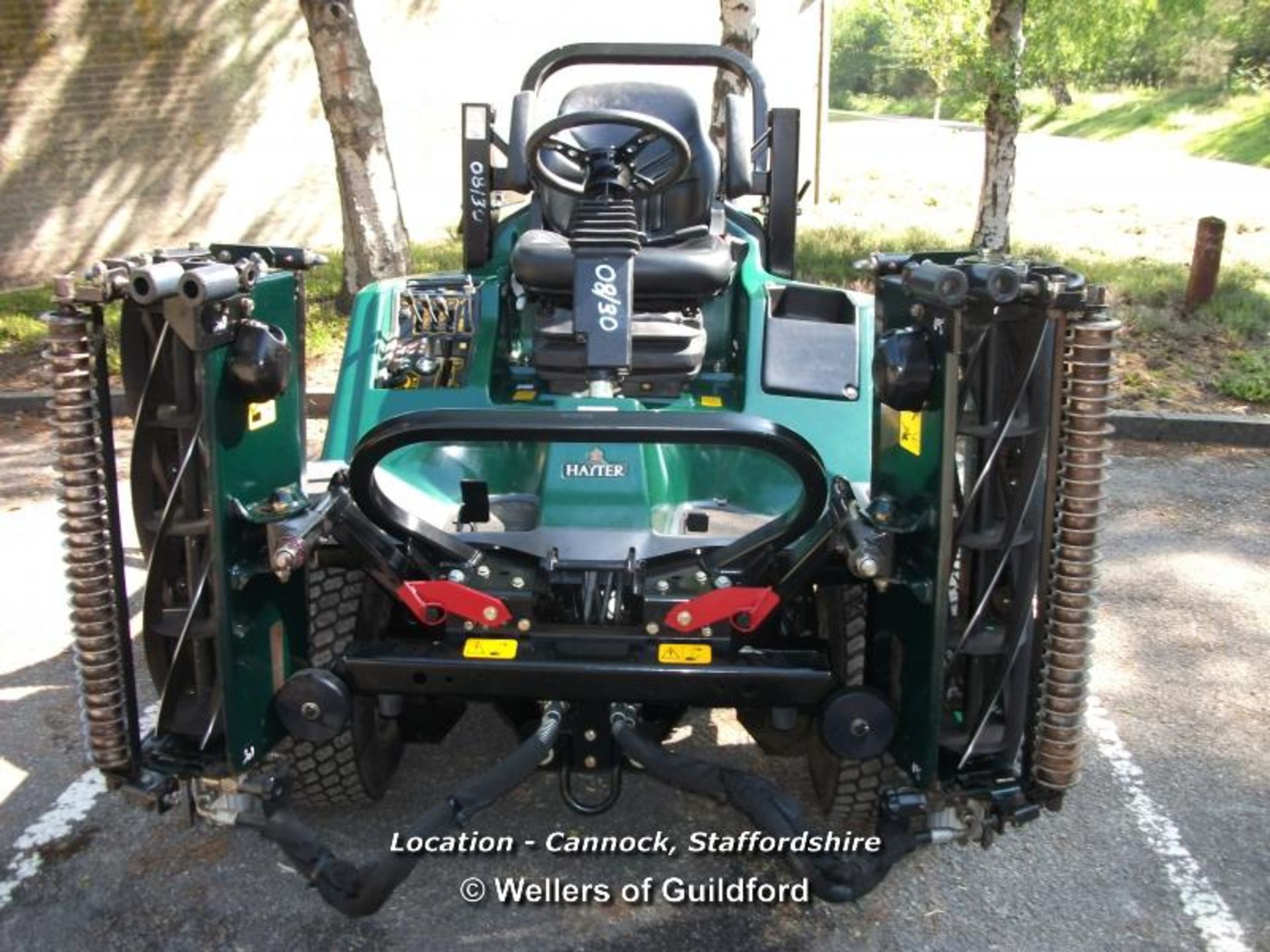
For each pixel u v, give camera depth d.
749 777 2.94
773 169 5.22
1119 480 6.93
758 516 3.51
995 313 2.68
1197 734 4.37
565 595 3.07
